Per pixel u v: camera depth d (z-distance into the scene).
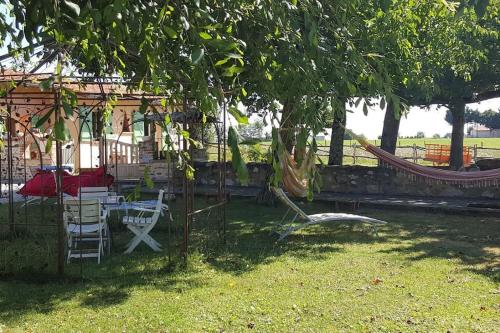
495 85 14.09
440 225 9.55
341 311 4.74
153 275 6.03
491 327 4.34
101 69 4.24
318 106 2.35
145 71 2.48
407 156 24.83
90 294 5.31
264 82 2.45
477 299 5.07
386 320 4.51
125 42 2.74
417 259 6.78
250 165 14.51
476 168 16.34
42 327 4.39
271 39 2.63
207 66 2.11
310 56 2.60
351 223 9.78
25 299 5.14
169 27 1.99
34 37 2.38
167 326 4.39
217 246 7.58
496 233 8.71
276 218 10.32
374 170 13.55
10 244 7.64
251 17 2.57
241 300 5.07
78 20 1.95
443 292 5.30
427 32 7.98
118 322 4.49
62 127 1.77
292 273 6.10
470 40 9.77
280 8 2.51
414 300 5.05
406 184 13.24
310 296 5.19
